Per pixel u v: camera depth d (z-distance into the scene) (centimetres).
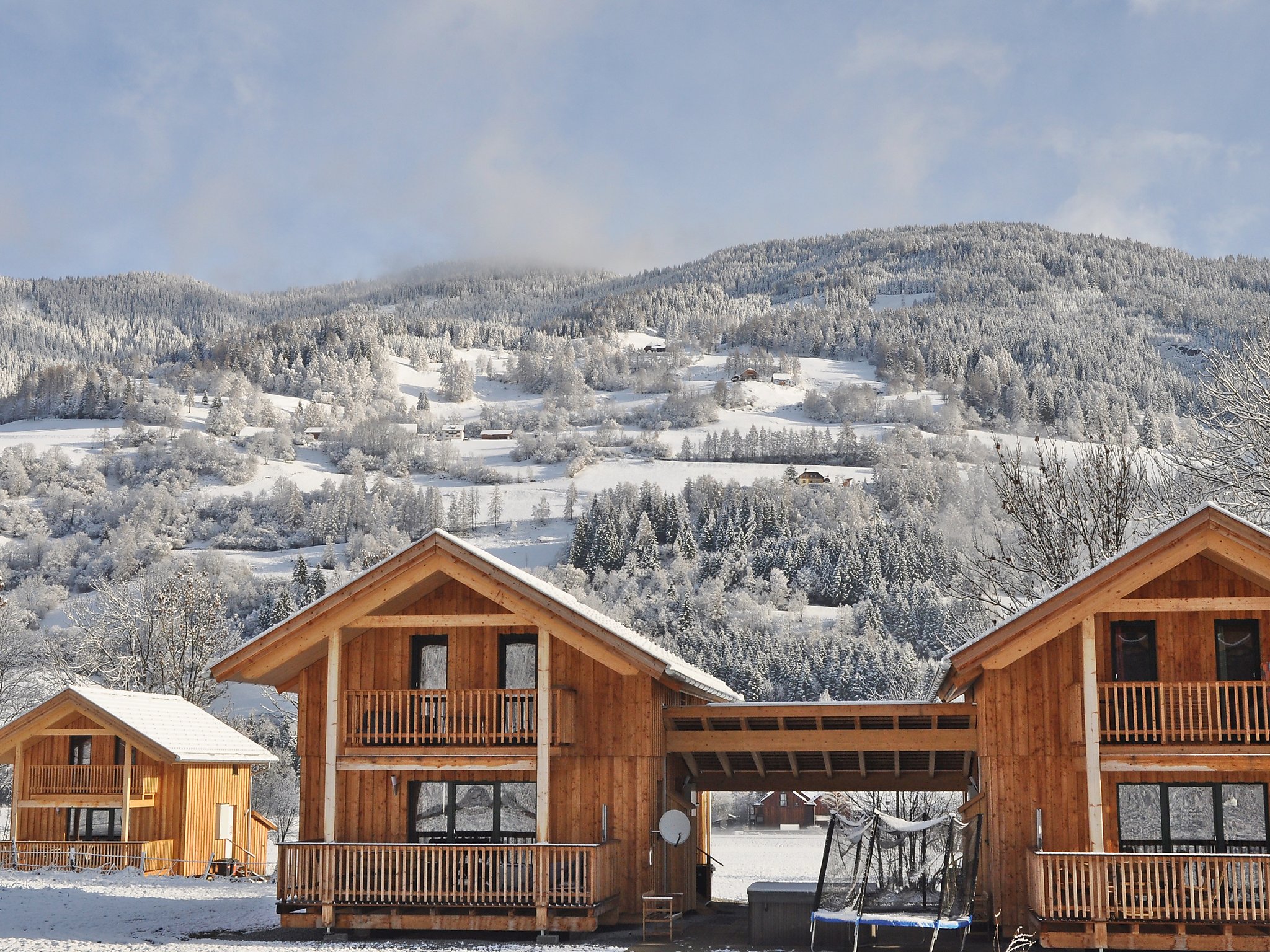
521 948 1988
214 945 2025
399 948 1989
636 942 2056
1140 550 1975
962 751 2341
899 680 8769
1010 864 2067
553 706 2177
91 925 2256
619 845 2209
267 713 7756
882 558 13188
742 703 2281
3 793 5562
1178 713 2056
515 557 16500
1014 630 2014
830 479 19700
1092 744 1977
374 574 2177
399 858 2139
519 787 2262
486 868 2191
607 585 13825
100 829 3497
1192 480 2978
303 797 2298
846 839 2036
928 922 1892
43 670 5834
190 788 3484
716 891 3866
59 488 18175
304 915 2158
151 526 16525
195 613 5853
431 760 2183
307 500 18975
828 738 2300
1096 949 1900
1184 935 1886
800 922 2048
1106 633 2122
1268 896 1872
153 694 3734
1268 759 1961
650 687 2227
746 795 9369
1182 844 2048
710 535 15375
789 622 12031
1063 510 3103
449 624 2189
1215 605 1989
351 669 2317
